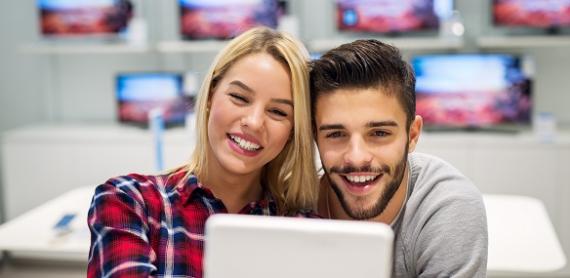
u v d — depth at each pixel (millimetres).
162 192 1314
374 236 694
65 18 4180
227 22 4031
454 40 3906
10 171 4082
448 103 3850
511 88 3770
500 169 3615
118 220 1195
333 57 1233
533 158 3576
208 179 1362
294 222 714
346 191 1241
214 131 1273
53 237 2184
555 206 3594
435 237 1275
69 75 4621
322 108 1232
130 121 4184
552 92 4105
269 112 1254
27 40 4629
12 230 2264
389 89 1192
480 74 3787
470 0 4090
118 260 1140
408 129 1269
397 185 1256
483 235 1276
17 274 2848
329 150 1238
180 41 4254
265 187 1456
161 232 1250
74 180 4023
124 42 4398
